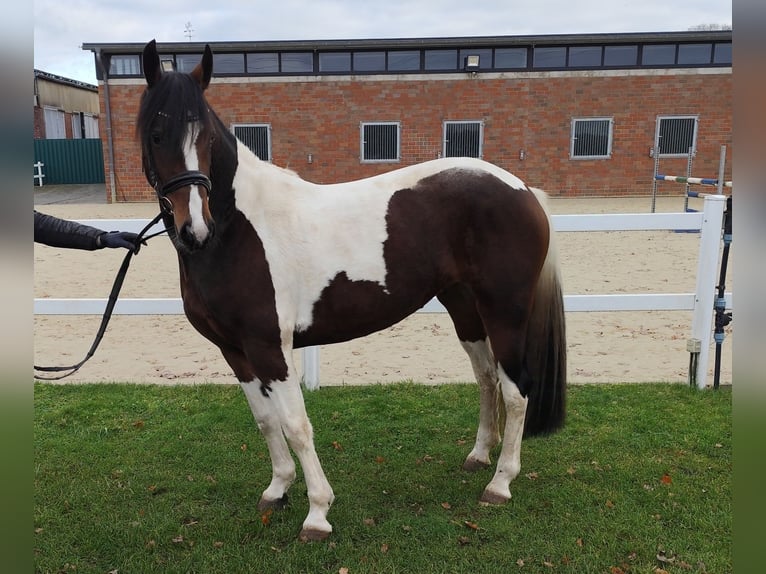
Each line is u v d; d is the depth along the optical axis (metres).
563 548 2.43
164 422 3.72
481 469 3.10
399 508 2.76
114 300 2.56
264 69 16.86
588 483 2.93
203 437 3.51
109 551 2.50
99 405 3.94
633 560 2.35
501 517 2.65
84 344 5.33
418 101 16.78
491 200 2.59
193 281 2.38
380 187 2.60
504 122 16.84
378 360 4.86
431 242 2.59
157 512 2.76
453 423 3.65
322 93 16.78
